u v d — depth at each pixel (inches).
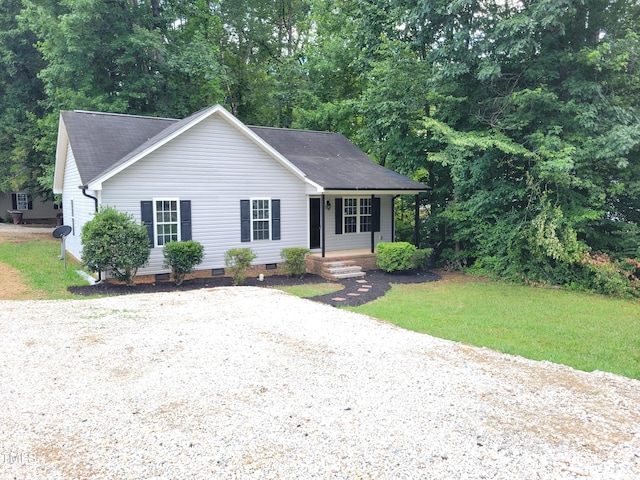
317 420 172.4
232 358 241.3
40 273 534.6
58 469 139.3
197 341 270.7
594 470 142.9
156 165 523.5
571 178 530.0
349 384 208.2
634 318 401.4
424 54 722.2
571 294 517.0
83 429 164.2
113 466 140.9
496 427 170.2
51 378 212.5
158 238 532.1
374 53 794.8
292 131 780.0
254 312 350.3
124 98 847.7
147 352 250.1
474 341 310.5
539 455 151.0
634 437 166.6
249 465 141.9
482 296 495.5
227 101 1116.5
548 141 527.8
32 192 1110.4
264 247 610.2
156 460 144.2
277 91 1122.7
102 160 558.9
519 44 513.7
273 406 184.1
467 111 648.4
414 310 410.9
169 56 871.1
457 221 698.8
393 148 760.3
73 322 313.9
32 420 171.0
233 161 576.7
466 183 631.8
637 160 549.3
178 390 199.6
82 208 589.6
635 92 578.6
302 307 373.4
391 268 626.2
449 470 140.8
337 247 702.5
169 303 383.6
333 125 1006.4
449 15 564.7
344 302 440.8
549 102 549.6
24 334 282.5
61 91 821.2
